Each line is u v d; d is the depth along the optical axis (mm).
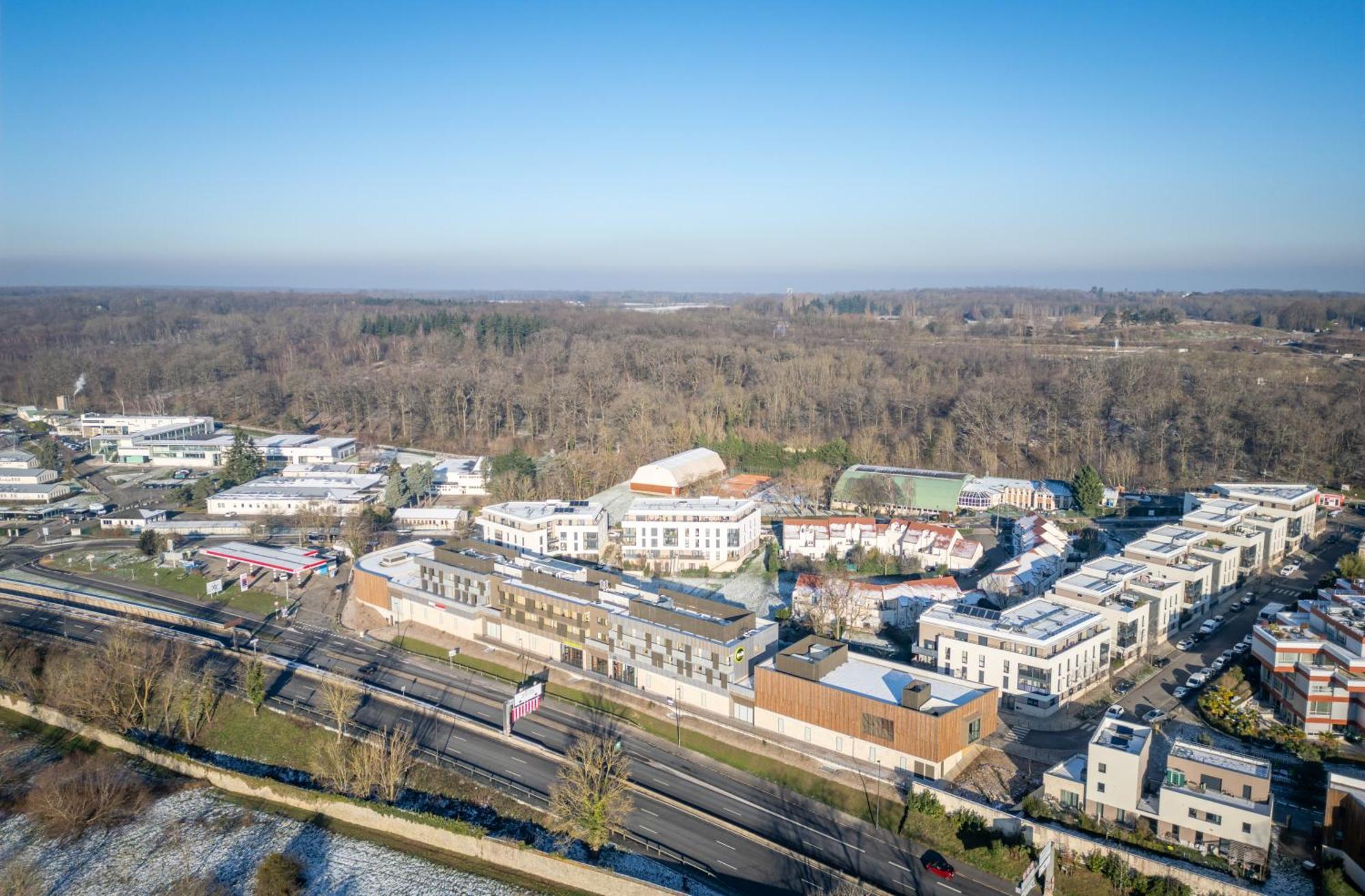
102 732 119875
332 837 98062
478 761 110000
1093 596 130250
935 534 173000
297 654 142125
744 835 94188
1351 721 107188
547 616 136625
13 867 94125
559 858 89312
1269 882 82250
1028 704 116062
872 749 104062
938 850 90875
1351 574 152750
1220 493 184375
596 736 114938
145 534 191750
